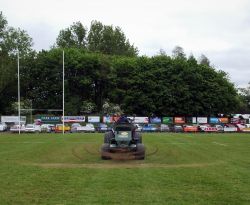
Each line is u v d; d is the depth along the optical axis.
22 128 68.31
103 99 92.88
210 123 82.00
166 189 12.19
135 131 21.59
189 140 39.25
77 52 91.94
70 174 15.24
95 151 25.89
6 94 89.94
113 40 119.56
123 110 88.25
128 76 89.50
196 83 89.06
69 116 77.44
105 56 93.56
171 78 88.31
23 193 11.53
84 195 11.25
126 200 10.63
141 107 88.38
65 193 11.52
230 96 91.81
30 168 17.08
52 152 25.09
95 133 61.56
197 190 12.05
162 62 89.44
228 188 12.38
